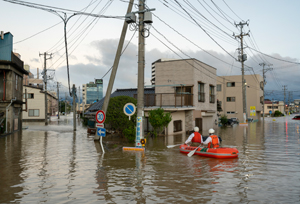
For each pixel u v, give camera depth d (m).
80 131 26.95
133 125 19.92
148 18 13.31
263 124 43.28
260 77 64.06
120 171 8.90
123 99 20.34
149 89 30.38
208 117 32.22
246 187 7.01
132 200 5.95
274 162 10.65
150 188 6.89
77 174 8.45
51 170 9.03
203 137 13.14
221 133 25.86
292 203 5.79
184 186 7.08
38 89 52.62
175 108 22.42
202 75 29.17
